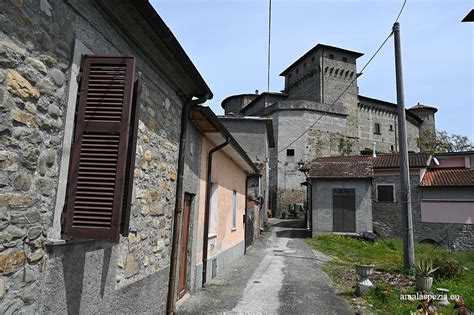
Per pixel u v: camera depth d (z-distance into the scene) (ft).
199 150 20.20
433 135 144.66
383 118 139.54
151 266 13.24
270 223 81.61
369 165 62.69
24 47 6.65
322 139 111.34
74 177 8.04
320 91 121.19
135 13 9.78
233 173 31.89
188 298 18.94
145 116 12.23
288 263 32.71
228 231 29.78
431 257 30.58
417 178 61.98
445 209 59.21
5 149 6.22
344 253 41.04
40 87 7.12
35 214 6.99
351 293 21.59
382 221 63.26
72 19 8.13
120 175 8.05
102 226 7.88
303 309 18.21
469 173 61.21
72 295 8.19
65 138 7.90
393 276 26.45
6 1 6.20
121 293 10.73
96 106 8.38
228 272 27.35
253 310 17.67
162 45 11.84
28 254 6.78
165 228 14.66
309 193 66.54
